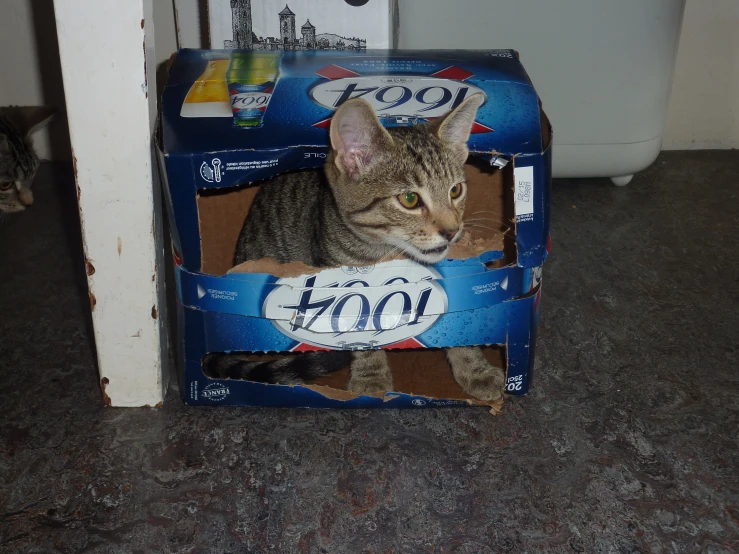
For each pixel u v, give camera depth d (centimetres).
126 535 70
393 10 95
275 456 76
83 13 68
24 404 81
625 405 82
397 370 85
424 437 79
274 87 76
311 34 90
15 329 92
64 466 75
